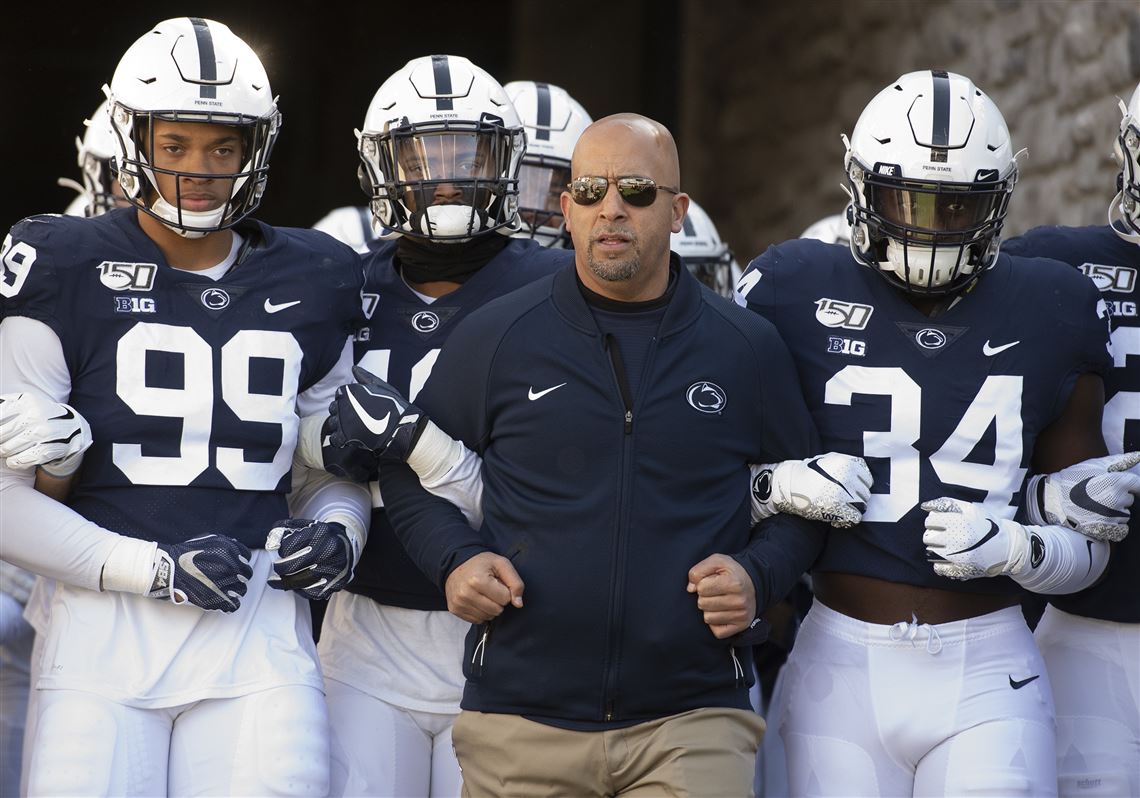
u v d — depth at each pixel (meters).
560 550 11.14
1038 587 11.91
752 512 11.88
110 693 11.09
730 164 32.59
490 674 11.27
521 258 13.29
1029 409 12.09
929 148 11.73
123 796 10.89
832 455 11.69
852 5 28.91
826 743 12.03
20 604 15.07
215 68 11.55
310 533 11.42
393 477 11.90
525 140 13.20
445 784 12.49
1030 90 24.20
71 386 11.59
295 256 12.17
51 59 30.62
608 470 11.23
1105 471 12.07
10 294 11.44
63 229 11.68
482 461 11.76
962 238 11.76
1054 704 13.34
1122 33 21.77
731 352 11.63
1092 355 12.31
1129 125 12.80
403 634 12.58
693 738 11.08
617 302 11.56
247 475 11.70
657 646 11.02
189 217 11.52
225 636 11.41
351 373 12.58
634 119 11.51
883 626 12.01
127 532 11.44
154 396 11.53
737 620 11.10
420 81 12.80
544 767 11.12
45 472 11.35
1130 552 13.09
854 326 12.26
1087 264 13.56
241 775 11.12
